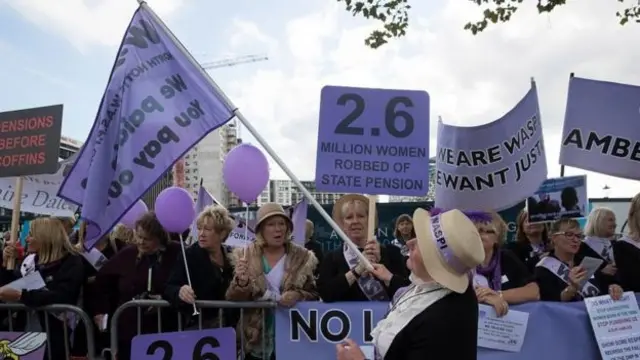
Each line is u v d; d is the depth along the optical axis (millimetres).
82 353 4941
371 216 4188
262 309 4113
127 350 4426
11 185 5945
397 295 2842
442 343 2410
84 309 5074
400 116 4273
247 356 4113
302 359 4043
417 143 4254
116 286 4934
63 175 6078
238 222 7988
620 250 4379
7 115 4945
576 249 4281
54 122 4801
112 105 4316
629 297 4047
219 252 4602
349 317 4004
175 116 4301
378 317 3959
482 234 4027
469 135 4750
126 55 4367
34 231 4516
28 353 4387
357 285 4094
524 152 4609
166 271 4594
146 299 4359
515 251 5871
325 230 13461
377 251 4059
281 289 4156
